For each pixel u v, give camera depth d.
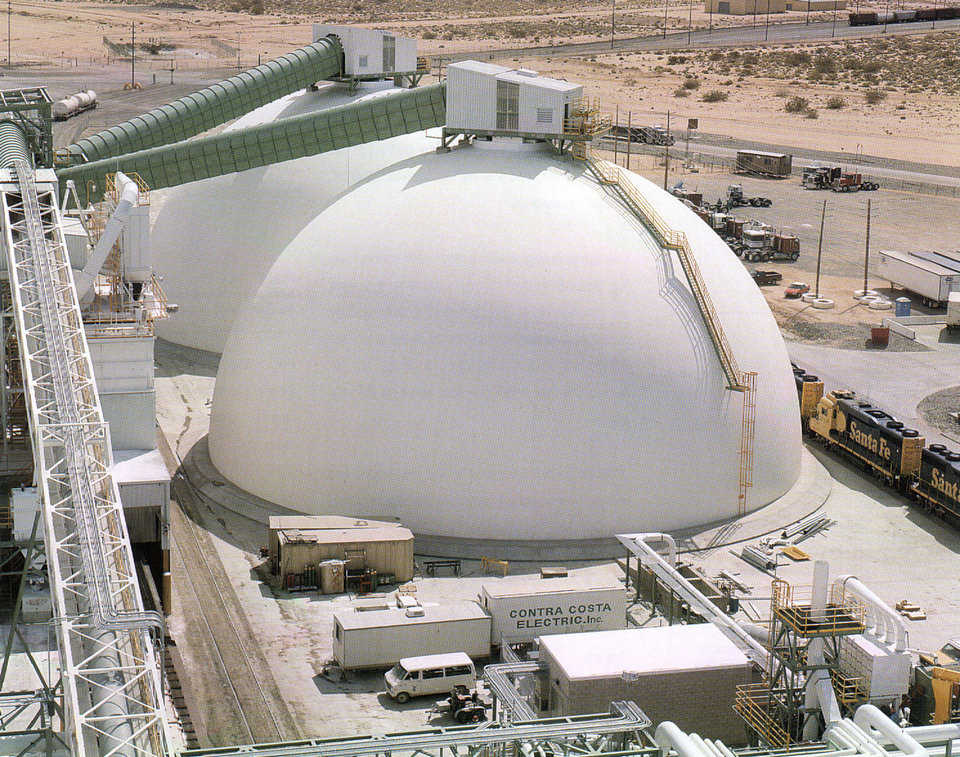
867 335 108.44
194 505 67.19
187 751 34.25
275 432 66.31
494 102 73.19
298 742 35.16
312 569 58.97
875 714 38.34
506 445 62.38
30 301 52.78
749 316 69.69
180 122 87.88
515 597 53.25
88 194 77.00
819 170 172.00
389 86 98.81
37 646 52.69
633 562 61.09
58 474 43.25
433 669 49.62
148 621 35.22
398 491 63.19
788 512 67.88
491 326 63.50
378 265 66.25
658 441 63.66
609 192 70.75
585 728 36.00
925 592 60.12
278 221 90.06
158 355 92.31
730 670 45.91
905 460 71.56
